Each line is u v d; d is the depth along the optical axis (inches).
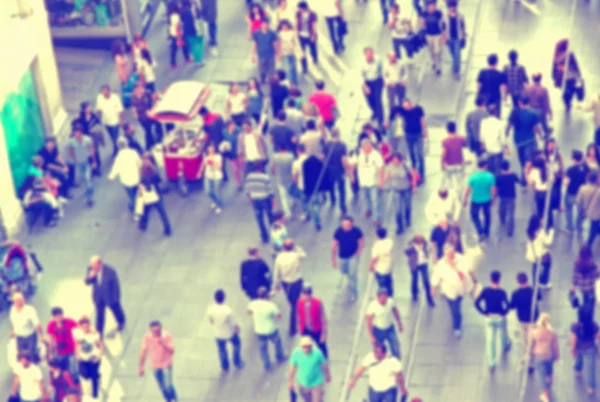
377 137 1898.4
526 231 1820.9
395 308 1606.8
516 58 1985.7
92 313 1795.0
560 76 2046.0
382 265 1694.1
